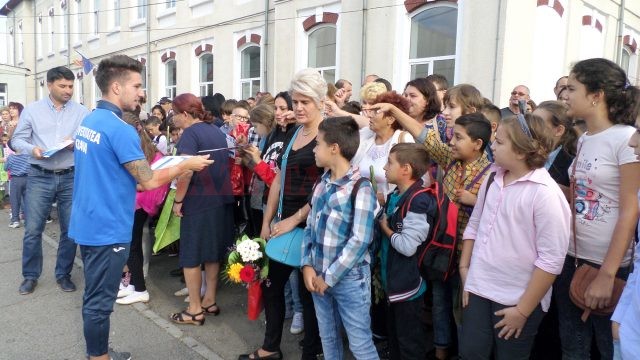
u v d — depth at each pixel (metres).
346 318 2.43
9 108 7.10
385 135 2.99
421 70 7.52
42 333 3.48
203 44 12.39
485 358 2.17
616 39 9.34
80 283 4.51
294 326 3.47
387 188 2.90
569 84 2.15
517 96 4.71
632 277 1.71
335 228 2.35
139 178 2.62
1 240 6.10
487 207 2.16
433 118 3.33
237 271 2.82
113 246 2.65
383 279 2.65
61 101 4.36
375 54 7.91
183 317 3.60
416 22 7.52
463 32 6.68
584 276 2.14
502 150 2.04
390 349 2.69
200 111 3.47
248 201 4.04
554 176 2.52
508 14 6.23
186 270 3.53
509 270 2.05
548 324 2.65
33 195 4.23
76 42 19.36
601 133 2.11
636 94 2.03
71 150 4.30
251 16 10.80
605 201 2.10
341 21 8.48
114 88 2.63
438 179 2.89
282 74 9.84
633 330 1.62
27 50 24.56
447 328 2.91
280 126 3.45
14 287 4.39
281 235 2.70
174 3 13.70
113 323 3.62
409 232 2.38
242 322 3.66
